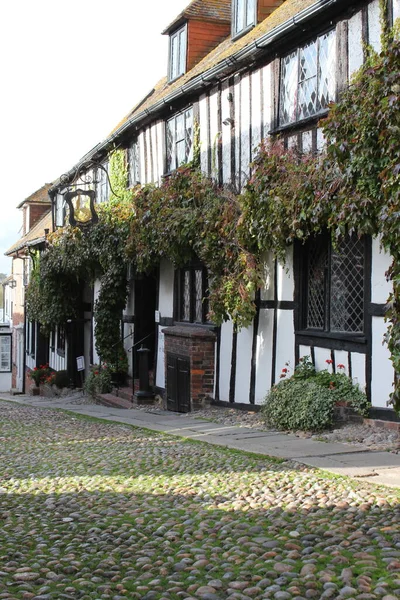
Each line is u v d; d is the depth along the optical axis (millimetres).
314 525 5117
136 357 17047
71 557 4789
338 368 9555
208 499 6172
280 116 11031
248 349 11680
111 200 18766
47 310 22688
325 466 7066
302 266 10414
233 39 14609
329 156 8672
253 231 10672
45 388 24094
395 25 8398
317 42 10078
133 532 5305
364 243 9008
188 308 14328
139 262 14766
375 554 4418
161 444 9414
